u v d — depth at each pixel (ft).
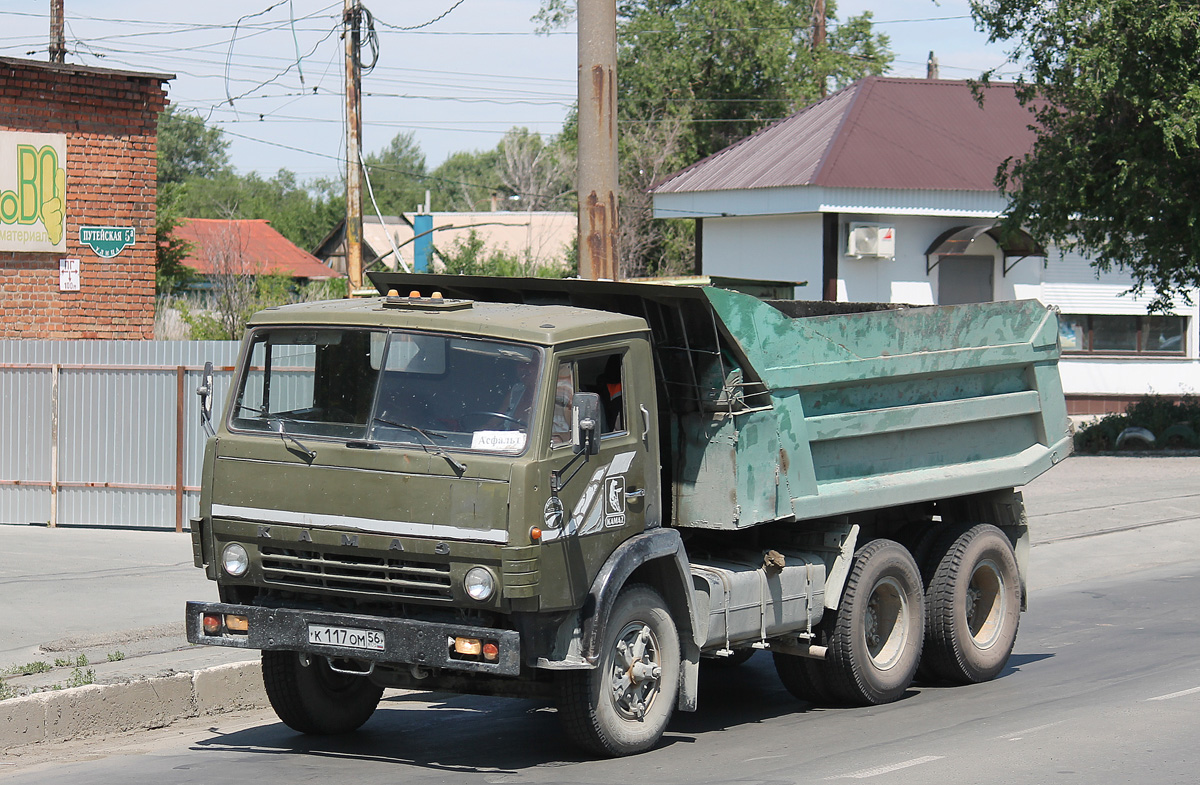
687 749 39.81
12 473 82.07
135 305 97.30
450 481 34.68
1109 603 68.18
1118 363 175.22
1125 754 37.73
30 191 92.27
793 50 272.92
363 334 37.04
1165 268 128.67
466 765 37.52
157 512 80.48
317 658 40.63
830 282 155.12
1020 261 165.58
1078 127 126.31
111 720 42.06
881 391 47.03
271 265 337.93
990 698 47.78
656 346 42.16
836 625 45.65
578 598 35.73
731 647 43.19
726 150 182.60
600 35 61.16
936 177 156.76
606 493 37.11
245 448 37.11
